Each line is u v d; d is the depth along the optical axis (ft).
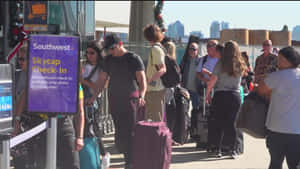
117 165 38.32
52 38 22.74
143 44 70.38
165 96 41.09
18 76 26.76
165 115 42.60
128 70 33.30
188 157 42.06
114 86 33.60
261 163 40.24
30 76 22.88
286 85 27.25
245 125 30.55
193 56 48.80
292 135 27.12
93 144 30.78
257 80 51.93
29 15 47.67
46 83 22.88
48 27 43.65
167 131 31.63
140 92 33.53
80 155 30.07
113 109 33.99
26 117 26.12
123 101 33.45
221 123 41.32
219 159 41.52
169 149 31.65
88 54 34.86
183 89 46.34
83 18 58.44
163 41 43.68
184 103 45.32
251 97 30.60
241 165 39.45
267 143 29.37
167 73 38.47
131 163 33.94
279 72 27.76
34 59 22.84
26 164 26.43
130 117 33.65
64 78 22.85
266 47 50.93
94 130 33.37
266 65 51.21
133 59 33.32
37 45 22.79
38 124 25.88
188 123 46.47
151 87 38.58
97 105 33.58
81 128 26.43
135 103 33.58
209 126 42.42
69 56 22.76
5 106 22.41
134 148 31.68
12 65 22.82
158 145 31.04
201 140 45.06
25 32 52.65
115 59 33.50
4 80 22.38
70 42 22.71
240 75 40.09
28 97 22.95
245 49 88.89
